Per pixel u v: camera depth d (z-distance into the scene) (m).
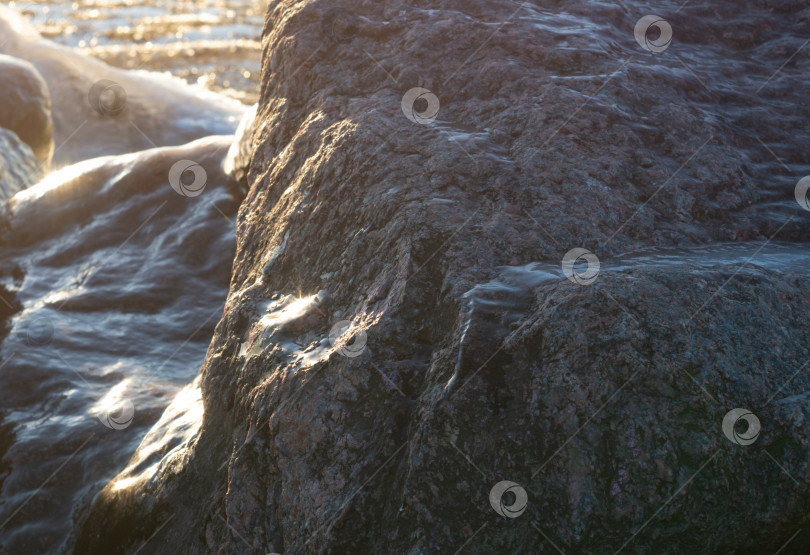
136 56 7.69
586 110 2.01
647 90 2.12
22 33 7.03
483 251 1.70
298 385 1.69
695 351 1.48
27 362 2.63
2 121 4.55
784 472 1.41
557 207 1.79
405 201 1.82
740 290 1.58
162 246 3.02
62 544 2.19
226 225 3.02
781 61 2.43
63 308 2.84
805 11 2.63
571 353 1.49
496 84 2.10
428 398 1.53
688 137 2.03
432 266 1.70
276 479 1.67
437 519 1.45
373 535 1.52
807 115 2.23
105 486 2.19
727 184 1.95
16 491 2.33
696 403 1.44
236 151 3.05
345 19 2.32
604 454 1.43
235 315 2.00
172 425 2.19
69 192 3.26
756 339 1.52
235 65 7.63
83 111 6.17
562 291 1.57
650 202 1.87
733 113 2.18
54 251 3.11
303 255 1.97
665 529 1.41
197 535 1.80
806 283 1.62
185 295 2.88
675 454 1.42
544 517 1.42
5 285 3.02
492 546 1.43
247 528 1.68
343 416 1.62
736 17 2.58
